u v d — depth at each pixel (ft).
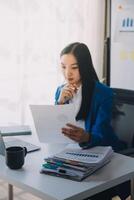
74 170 4.29
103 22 10.89
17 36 9.16
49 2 9.61
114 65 10.62
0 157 5.08
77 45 6.23
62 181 4.18
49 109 5.17
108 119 6.03
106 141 5.87
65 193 3.83
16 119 9.41
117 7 10.32
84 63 6.17
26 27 9.28
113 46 10.57
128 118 6.42
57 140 5.30
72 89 6.38
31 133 6.43
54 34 9.82
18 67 9.28
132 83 10.28
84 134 5.33
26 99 9.53
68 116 5.18
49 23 9.69
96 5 10.69
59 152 5.05
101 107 6.09
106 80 10.86
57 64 9.95
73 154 4.79
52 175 4.35
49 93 9.93
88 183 4.13
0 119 9.16
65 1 9.95
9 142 5.79
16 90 9.33
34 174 4.40
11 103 9.29
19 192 8.99
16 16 9.07
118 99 6.59
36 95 9.70
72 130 5.18
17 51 9.21
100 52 10.96
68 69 6.30
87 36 10.62
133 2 10.00
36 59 9.57
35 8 9.37
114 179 4.29
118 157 5.13
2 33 8.91
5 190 8.98
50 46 9.78
